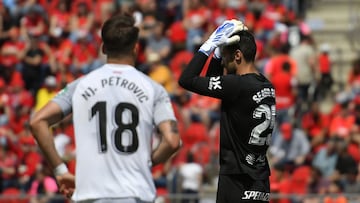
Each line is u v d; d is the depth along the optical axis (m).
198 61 20.89
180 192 45.53
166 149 19.34
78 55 59.47
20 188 47.12
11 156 48.38
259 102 20.95
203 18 61.50
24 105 55.59
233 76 20.95
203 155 49.47
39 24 62.06
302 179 45.12
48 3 64.69
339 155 45.78
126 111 19.28
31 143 48.75
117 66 19.67
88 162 19.12
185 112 51.31
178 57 58.44
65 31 62.25
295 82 54.50
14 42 60.69
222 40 20.91
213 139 50.53
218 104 52.19
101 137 19.16
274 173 45.00
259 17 62.44
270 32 59.94
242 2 63.88
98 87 19.42
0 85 56.50
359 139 48.53
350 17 67.62
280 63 53.78
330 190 44.44
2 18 62.31
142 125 19.33
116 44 19.62
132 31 19.67
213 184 48.56
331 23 67.75
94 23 62.69
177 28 60.28
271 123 21.22
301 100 54.50
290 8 66.50
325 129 50.53
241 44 21.12
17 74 58.31
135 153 19.16
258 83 21.05
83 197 19.05
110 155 19.08
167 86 55.72
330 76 58.53
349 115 51.47
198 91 20.89
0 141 48.53
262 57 57.97
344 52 65.38
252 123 20.95
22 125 53.34
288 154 48.44
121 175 19.02
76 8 63.97
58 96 19.53
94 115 19.28
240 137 21.05
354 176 45.12
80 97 19.41
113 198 18.89
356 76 56.47
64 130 47.47
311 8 69.38
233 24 21.05
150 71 56.06
